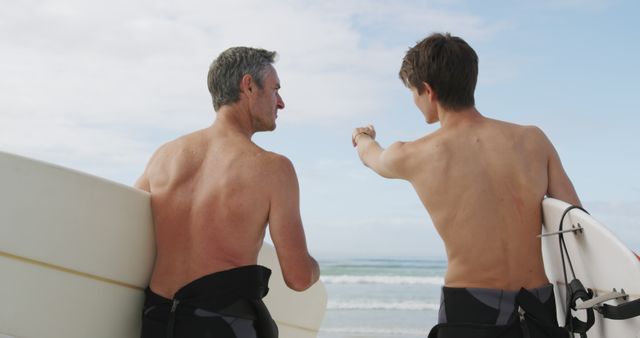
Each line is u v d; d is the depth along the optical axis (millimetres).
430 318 12586
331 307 14297
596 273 2141
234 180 2348
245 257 2340
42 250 2227
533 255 2203
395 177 2436
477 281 2180
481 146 2273
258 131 2576
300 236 2379
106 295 2379
